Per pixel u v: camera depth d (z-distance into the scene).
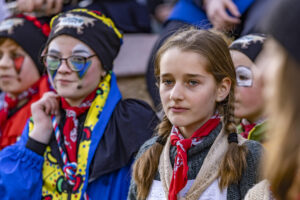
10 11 8.30
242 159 4.38
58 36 6.01
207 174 4.45
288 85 2.64
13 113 7.43
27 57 7.42
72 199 5.68
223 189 4.36
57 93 6.54
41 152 5.96
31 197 5.73
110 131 5.95
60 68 5.95
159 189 4.71
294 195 2.88
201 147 4.57
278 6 2.64
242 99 5.71
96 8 8.77
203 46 4.49
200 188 4.42
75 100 6.13
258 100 5.68
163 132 4.96
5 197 5.70
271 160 2.84
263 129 5.55
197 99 4.42
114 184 5.76
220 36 4.84
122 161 5.79
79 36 5.98
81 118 6.11
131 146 5.80
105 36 6.23
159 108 6.27
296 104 2.63
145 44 10.94
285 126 2.67
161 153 4.85
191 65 4.41
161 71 4.54
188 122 4.45
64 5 8.38
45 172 5.89
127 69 10.81
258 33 6.17
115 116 6.07
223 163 4.40
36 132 6.01
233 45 5.87
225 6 7.10
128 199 5.13
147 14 10.46
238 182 4.39
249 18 6.85
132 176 5.13
